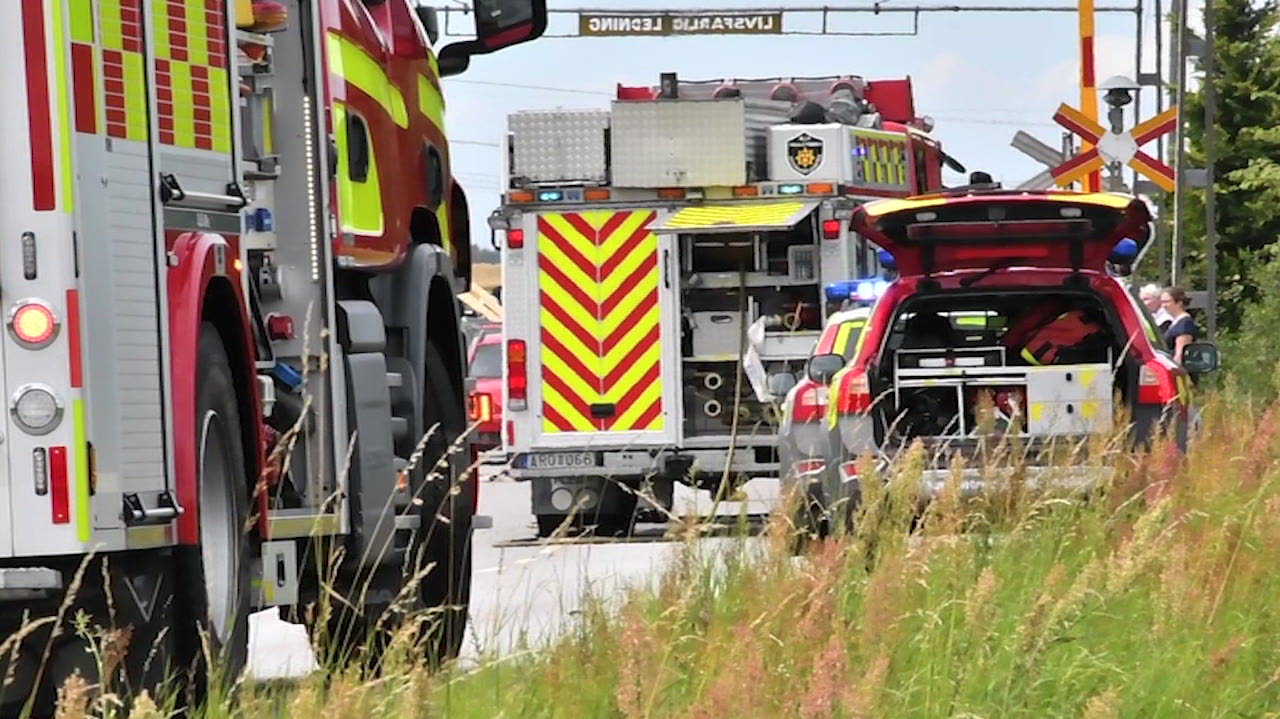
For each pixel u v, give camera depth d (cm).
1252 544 2061
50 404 1584
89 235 1617
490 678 1638
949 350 3155
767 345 4428
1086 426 3083
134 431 1650
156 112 1738
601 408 4494
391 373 2400
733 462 4450
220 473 1795
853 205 4494
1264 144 11888
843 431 3108
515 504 5569
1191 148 12038
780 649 1589
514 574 3309
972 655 1684
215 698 1580
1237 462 2381
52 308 1588
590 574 3262
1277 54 11862
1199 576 1944
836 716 1381
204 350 1769
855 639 1636
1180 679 1748
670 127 4484
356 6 2367
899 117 5462
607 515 4553
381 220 2378
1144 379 3112
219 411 1791
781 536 1823
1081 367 3102
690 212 4469
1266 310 6219
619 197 4497
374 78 2394
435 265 2502
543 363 4516
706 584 1755
